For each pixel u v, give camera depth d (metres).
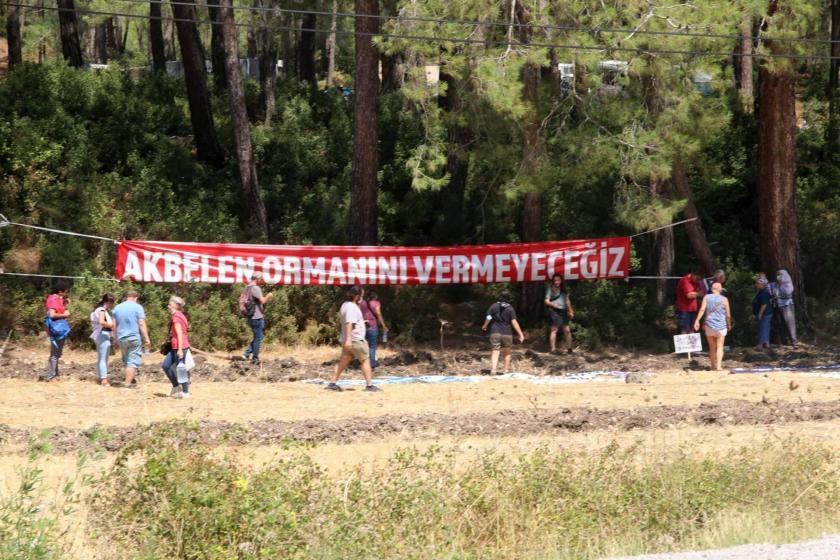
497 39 23.36
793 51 23.89
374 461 11.26
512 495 9.98
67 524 9.20
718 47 23.11
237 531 8.48
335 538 8.61
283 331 25.39
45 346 23.58
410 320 26.30
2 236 25.84
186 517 8.48
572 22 23.05
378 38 22.47
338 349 25.33
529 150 23.75
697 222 26.83
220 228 27.50
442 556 8.65
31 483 8.31
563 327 24.56
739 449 13.01
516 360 23.11
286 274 25.00
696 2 22.28
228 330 24.69
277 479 9.34
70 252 25.42
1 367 20.66
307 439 14.13
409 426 15.07
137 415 15.95
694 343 22.20
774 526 9.98
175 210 27.55
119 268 24.23
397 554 8.63
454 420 15.55
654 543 9.56
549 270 25.61
